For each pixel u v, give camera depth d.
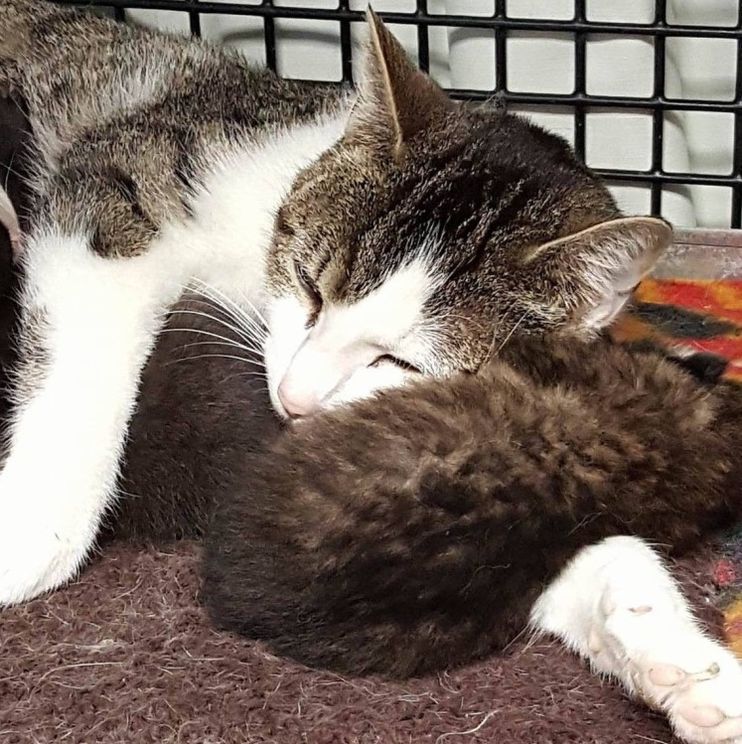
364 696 0.30
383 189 0.37
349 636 0.30
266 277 0.39
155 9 0.53
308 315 0.37
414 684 0.30
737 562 0.34
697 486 0.32
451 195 0.36
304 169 0.40
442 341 0.35
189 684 0.30
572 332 0.36
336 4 0.53
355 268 0.36
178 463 0.36
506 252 0.35
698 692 0.27
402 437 0.30
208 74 0.45
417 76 0.39
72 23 0.48
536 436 0.31
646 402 0.33
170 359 0.37
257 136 0.41
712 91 0.53
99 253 0.38
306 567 0.30
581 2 0.49
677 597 0.31
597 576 0.31
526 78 0.52
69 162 0.41
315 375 0.35
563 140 0.42
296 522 0.30
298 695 0.30
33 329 0.37
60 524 0.34
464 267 0.35
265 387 0.37
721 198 0.55
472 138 0.38
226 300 0.40
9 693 0.30
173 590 0.34
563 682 0.30
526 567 0.30
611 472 0.31
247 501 0.31
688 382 0.34
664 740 0.28
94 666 0.31
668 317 0.48
